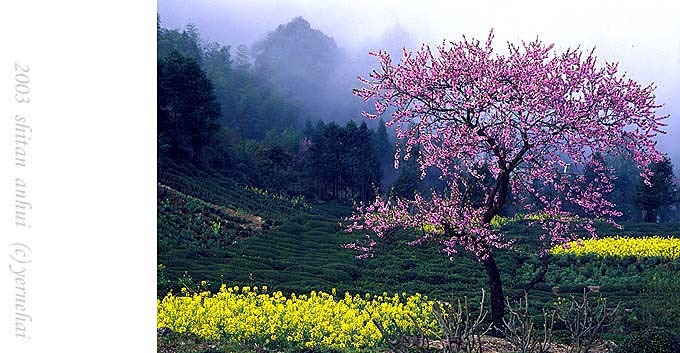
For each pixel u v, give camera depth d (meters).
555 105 11.04
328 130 50.81
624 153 11.52
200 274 17.05
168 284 15.34
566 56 11.24
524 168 11.72
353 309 10.70
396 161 11.98
